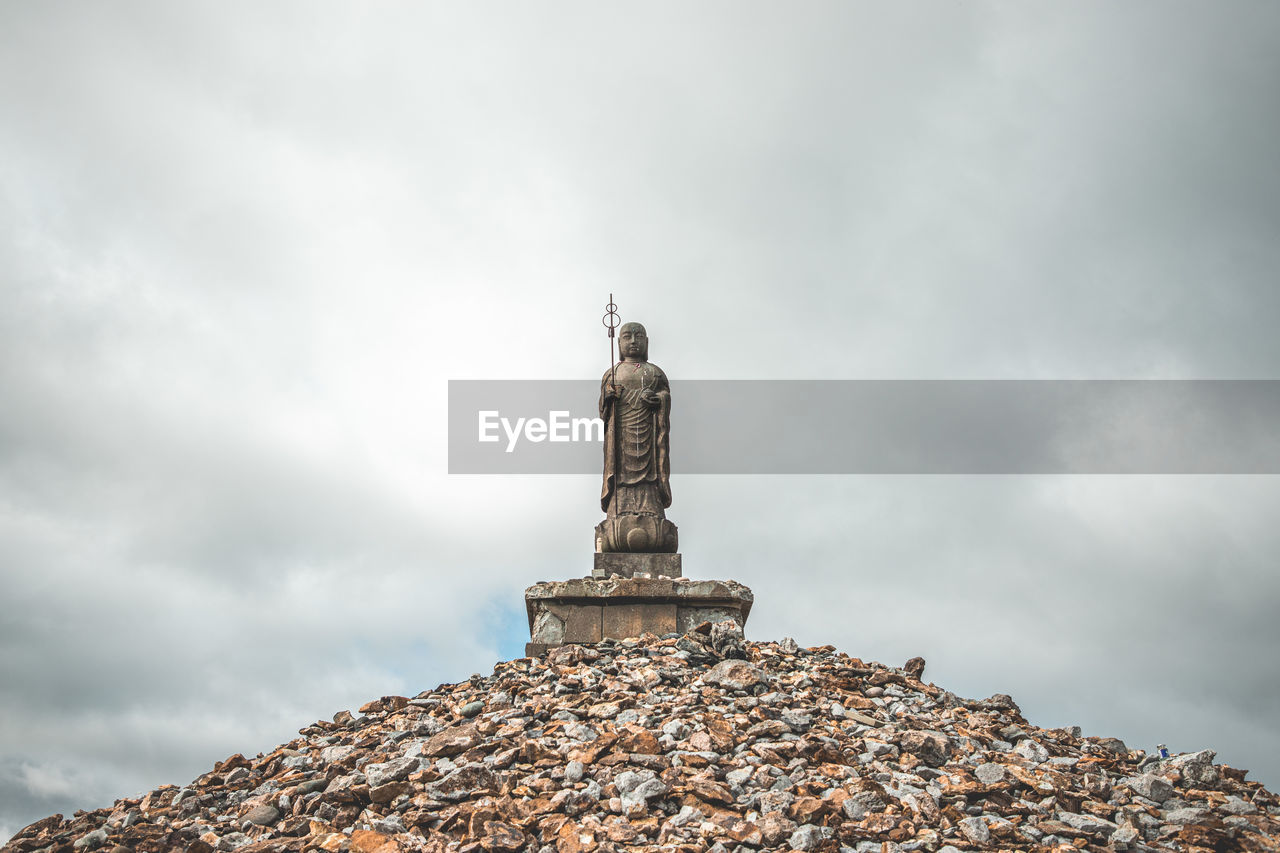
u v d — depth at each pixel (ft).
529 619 92.43
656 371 101.50
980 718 77.56
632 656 83.71
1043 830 62.69
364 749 74.95
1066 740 78.02
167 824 69.82
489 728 73.20
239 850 63.26
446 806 64.80
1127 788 68.69
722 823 61.57
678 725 70.54
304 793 69.82
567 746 69.46
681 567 94.79
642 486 98.43
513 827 61.77
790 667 84.07
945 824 62.59
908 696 80.02
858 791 64.13
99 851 67.26
